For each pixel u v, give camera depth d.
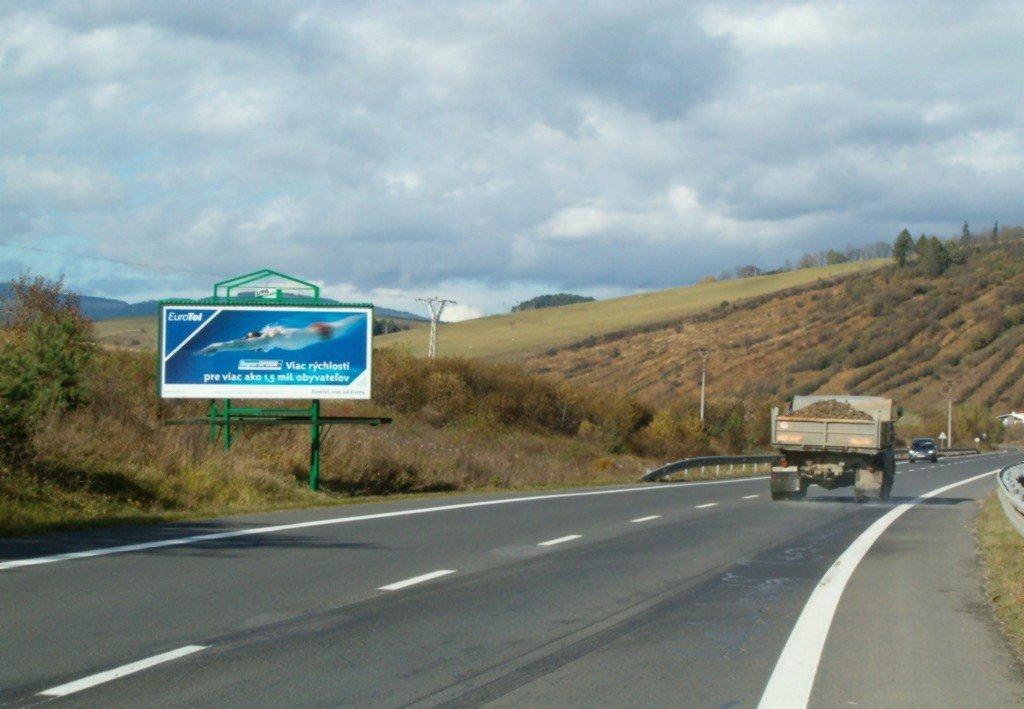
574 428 63.09
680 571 12.90
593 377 126.44
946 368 134.12
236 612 9.38
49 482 17.05
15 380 20.30
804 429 26.22
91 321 31.17
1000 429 124.56
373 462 27.78
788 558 14.45
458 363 60.00
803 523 20.17
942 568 13.59
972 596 11.30
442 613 9.66
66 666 7.30
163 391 24.42
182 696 6.64
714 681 7.35
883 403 27.81
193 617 9.11
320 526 16.80
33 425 18.53
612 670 7.63
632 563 13.55
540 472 38.50
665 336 144.62
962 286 154.00
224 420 25.09
